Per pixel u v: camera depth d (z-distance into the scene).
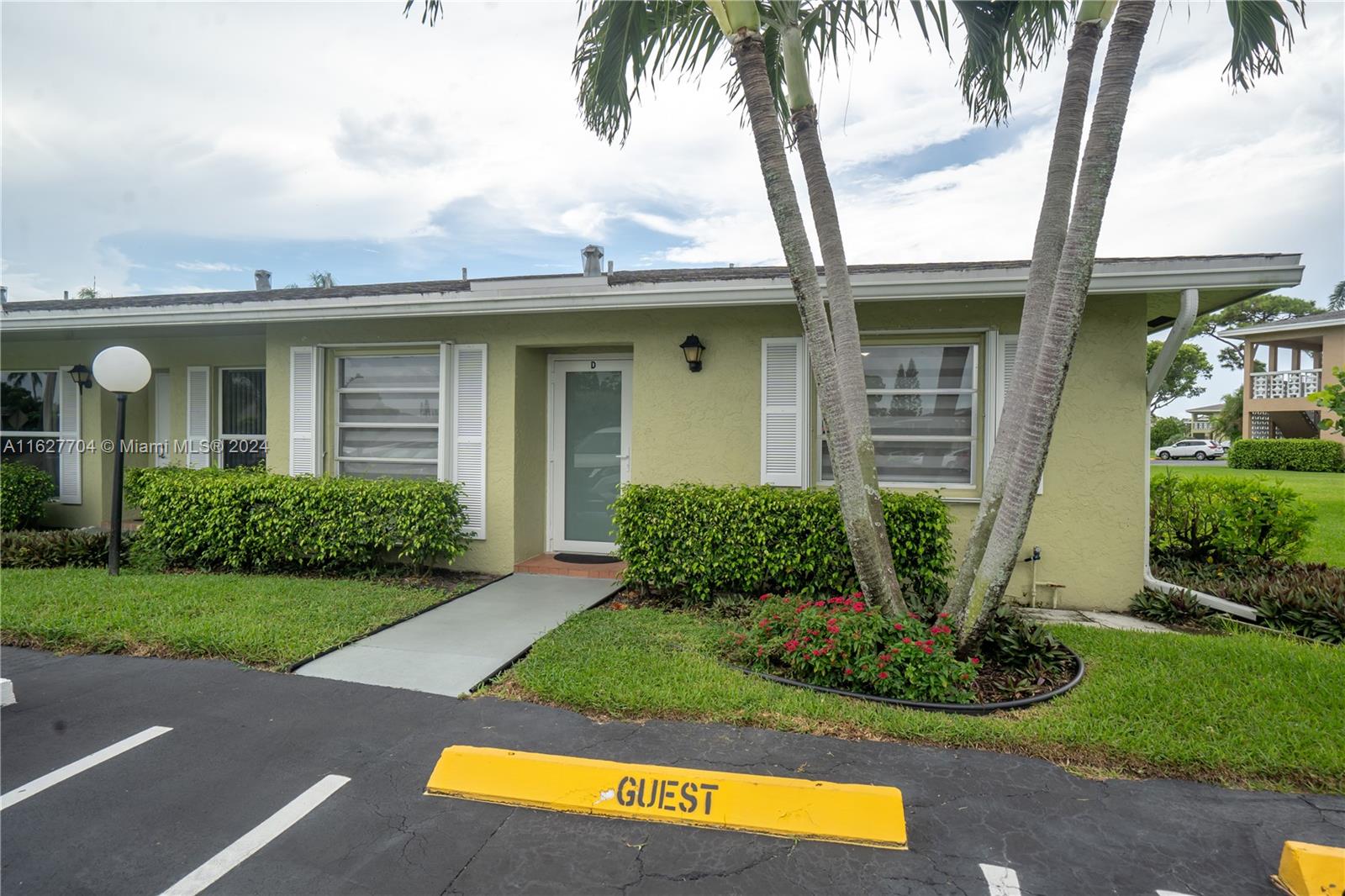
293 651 4.55
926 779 3.03
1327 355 24.11
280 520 6.97
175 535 7.25
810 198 4.74
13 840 2.59
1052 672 4.30
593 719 3.62
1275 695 3.81
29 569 7.24
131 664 4.45
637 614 5.62
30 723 3.59
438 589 6.53
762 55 4.56
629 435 7.83
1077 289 3.91
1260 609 5.55
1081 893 2.31
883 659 3.92
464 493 7.47
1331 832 2.65
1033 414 4.05
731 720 3.58
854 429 4.54
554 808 2.84
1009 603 6.32
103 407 10.02
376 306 7.11
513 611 5.80
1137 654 4.57
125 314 7.81
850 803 2.69
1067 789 2.96
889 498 5.67
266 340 8.16
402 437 7.81
